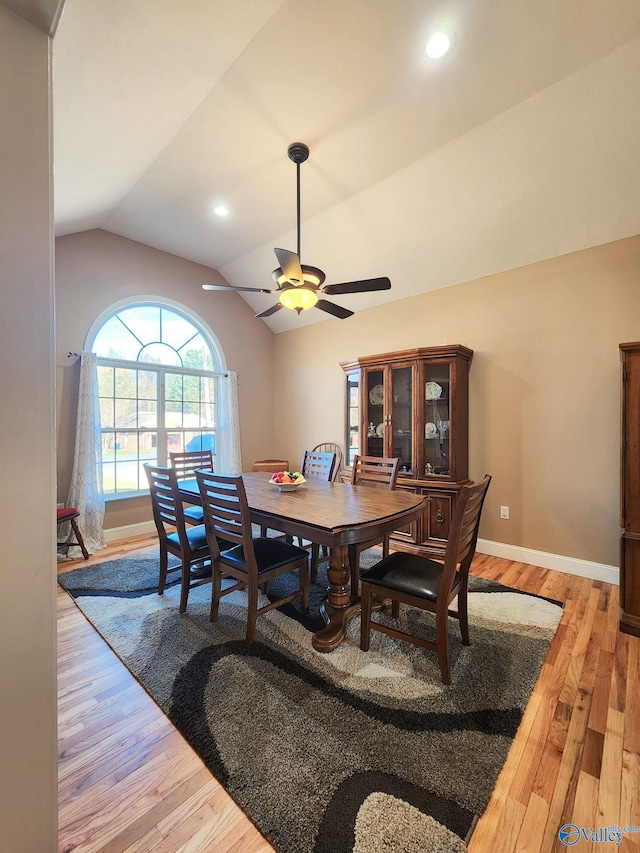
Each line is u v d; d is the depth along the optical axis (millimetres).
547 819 1068
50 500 714
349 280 3998
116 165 2539
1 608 655
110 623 2143
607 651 1885
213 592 2152
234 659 1795
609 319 2709
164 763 1256
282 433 5336
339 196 3090
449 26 1680
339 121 2270
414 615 2250
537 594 2516
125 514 3869
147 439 4129
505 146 2379
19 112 668
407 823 1049
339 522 1739
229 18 1557
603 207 2523
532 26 1687
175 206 3285
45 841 705
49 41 702
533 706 1509
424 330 3756
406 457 3514
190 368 4465
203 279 4594
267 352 5344
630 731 1384
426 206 2953
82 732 1381
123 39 1533
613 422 2705
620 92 1958
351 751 1284
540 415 3023
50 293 713
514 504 3160
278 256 1975
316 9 1570
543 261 2990
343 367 4016
